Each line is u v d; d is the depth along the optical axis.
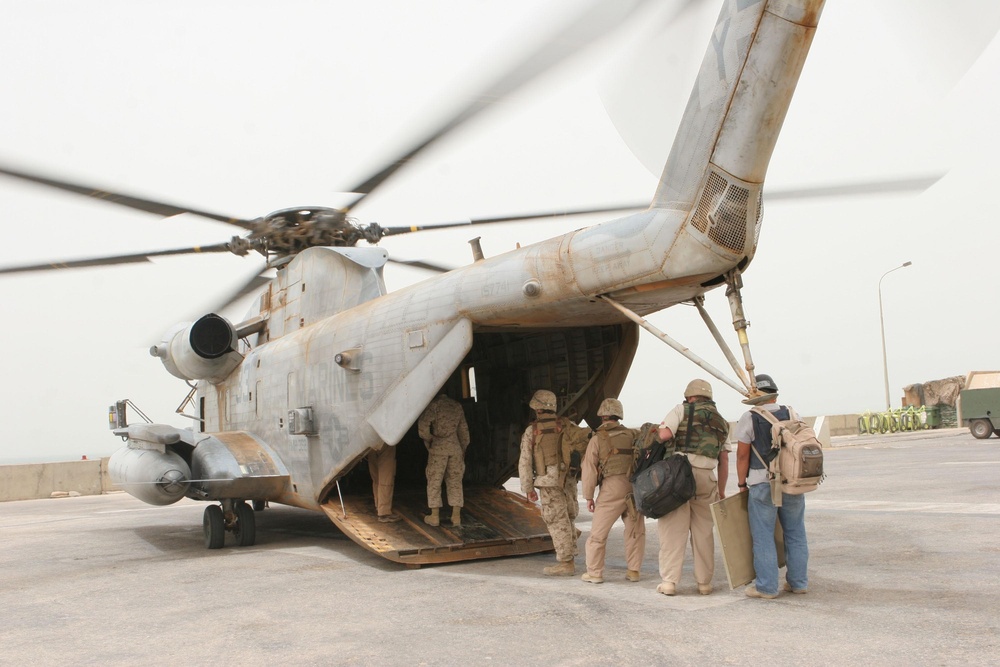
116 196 7.55
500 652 4.29
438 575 6.77
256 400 10.34
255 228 9.84
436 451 8.10
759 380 5.54
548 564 7.21
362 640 4.68
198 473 9.08
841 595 5.34
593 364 8.21
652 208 5.93
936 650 3.98
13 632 5.31
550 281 6.54
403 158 5.62
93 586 6.98
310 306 10.02
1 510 16.72
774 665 3.85
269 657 4.41
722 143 5.30
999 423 25.77
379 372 7.80
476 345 9.86
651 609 5.14
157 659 4.48
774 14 4.87
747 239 5.38
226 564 7.92
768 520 5.35
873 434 36.16
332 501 8.62
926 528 7.96
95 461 20.64
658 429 5.70
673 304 6.55
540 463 6.68
